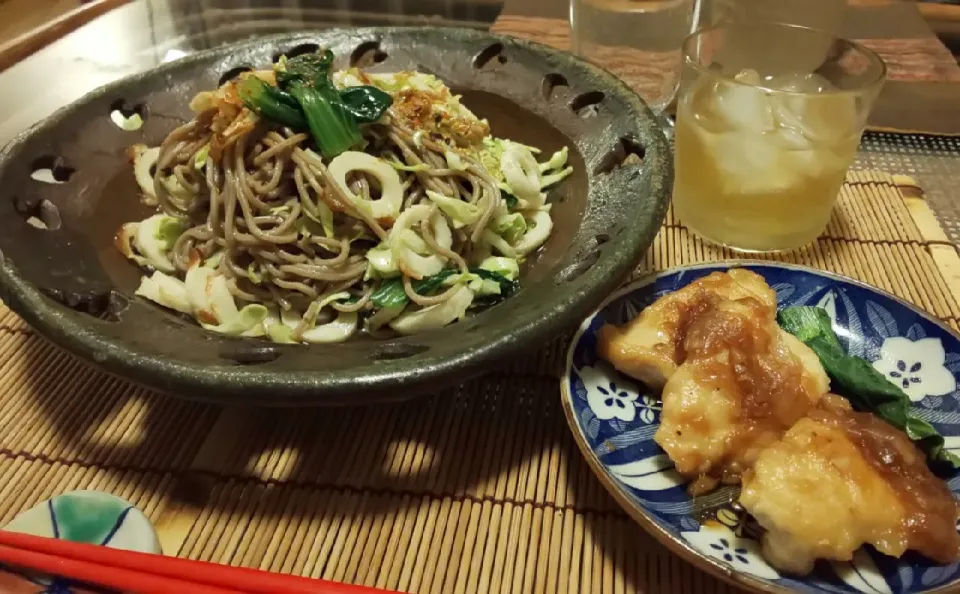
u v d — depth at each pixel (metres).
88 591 0.16
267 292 0.24
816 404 0.19
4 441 0.20
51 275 0.20
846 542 0.15
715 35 0.28
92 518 0.17
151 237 0.24
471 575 0.17
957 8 0.44
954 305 0.25
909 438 0.18
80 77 0.35
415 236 0.23
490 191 0.25
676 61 0.37
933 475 0.17
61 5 0.46
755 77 0.28
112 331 0.18
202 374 0.16
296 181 0.24
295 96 0.23
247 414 0.21
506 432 0.21
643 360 0.20
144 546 0.17
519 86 0.28
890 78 0.37
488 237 0.25
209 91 0.27
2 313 0.25
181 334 0.19
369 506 0.19
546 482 0.19
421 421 0.21
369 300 0.22
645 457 0.19
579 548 0.18
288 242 0.23
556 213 0.26
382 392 0.16
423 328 0.22
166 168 0.25
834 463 0.16
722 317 0.19
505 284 0.23
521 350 0.17
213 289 0.22
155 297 0.22
